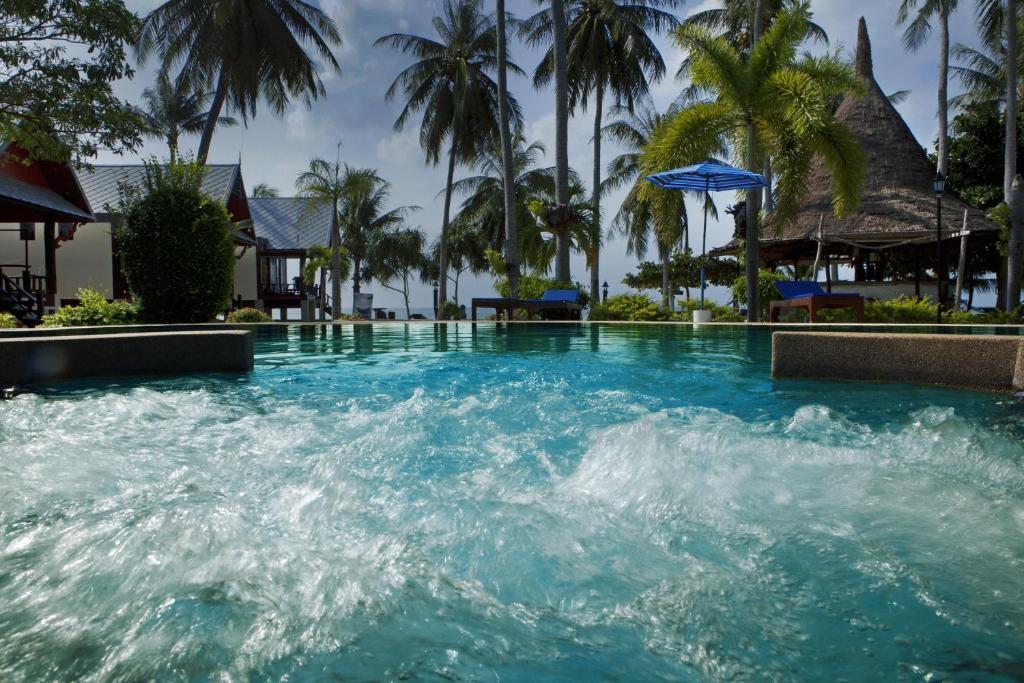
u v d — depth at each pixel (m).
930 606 1.84
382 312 32.56
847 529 2.43
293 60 24.22
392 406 4.84
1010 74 19.97
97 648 1.62
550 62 28.95
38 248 23.47
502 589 1.98
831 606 1.85
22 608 1.83
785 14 15.06
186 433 4.01
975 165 28.02
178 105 33.19
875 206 21.56
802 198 15.92
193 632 1.70
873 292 21.47
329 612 1.81
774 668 1.55
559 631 1.73
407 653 1.61
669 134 15.68
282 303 31.52
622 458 3.30
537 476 3.12
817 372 6.09
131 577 2.01
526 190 38.06
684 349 8.98
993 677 1.49
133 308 14.05
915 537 2.35
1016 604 1.85
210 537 2.32
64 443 3.76
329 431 4.05
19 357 6.11
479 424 4.20
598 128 28.86
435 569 2.11
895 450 3.54
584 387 5.61
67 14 12.84
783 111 14.79
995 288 31.25
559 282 20.73
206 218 14.57
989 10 23.16
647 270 42.47
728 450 3.47
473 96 29.30
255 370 7.00
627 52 27.50
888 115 24.02
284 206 32.66
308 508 2.66
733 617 1.80
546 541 2.33
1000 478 3.07
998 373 5.45
